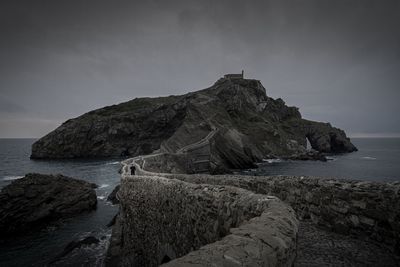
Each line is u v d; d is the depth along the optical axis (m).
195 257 2.81
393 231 6.06
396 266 5.36
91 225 26.38
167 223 10.19
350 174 53.41
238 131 80.19
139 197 14.43
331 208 7.66
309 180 8.55
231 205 5.99
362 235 6.77
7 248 21.50
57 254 20.25
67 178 33.50
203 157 59.62
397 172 55.78
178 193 9.16
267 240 3.38
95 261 18.41
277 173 56.12
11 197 25.72
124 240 16.75
